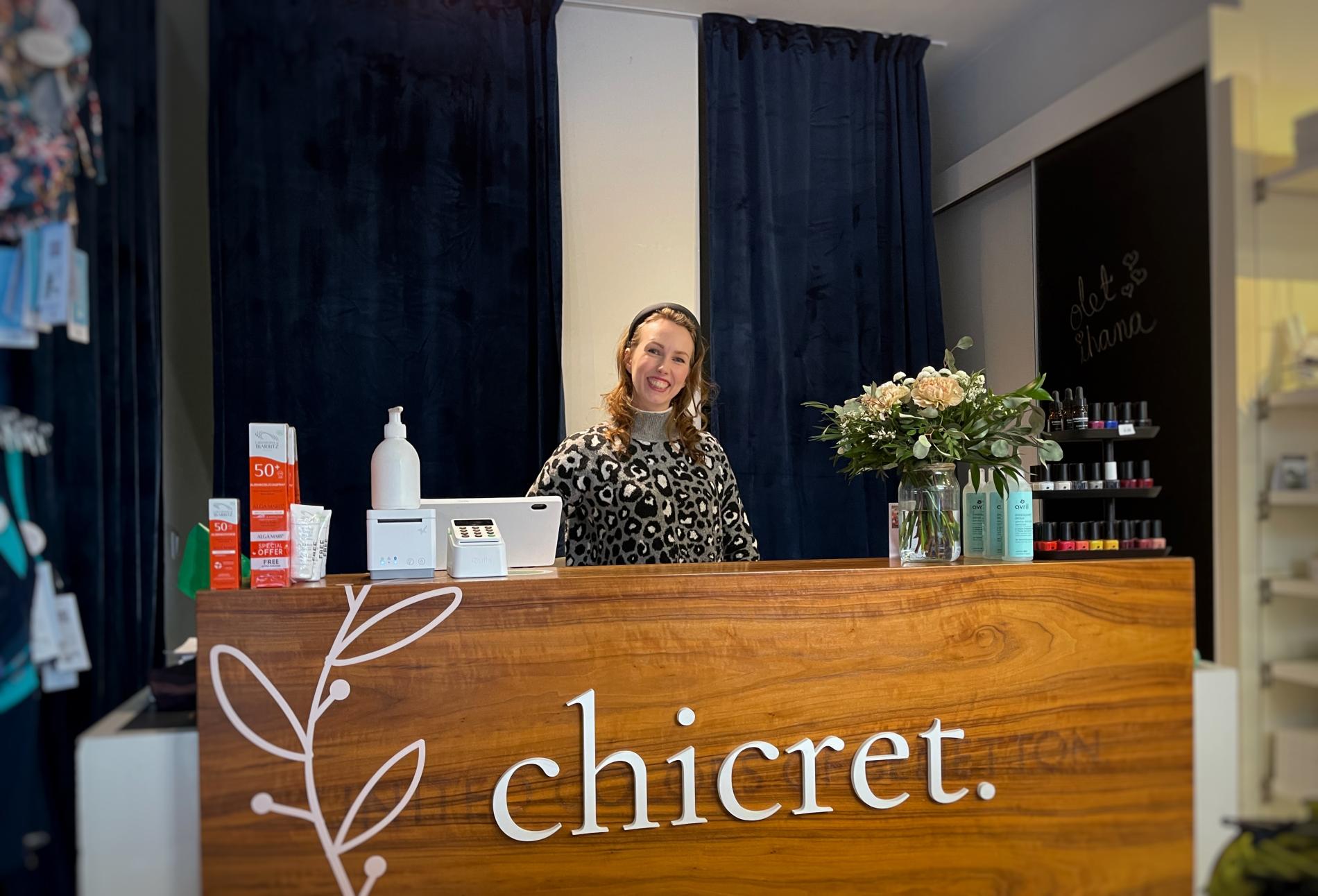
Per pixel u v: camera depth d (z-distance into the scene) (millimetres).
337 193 3217
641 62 3619
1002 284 3533
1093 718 1911
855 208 3758
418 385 3285
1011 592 1870
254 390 3102
